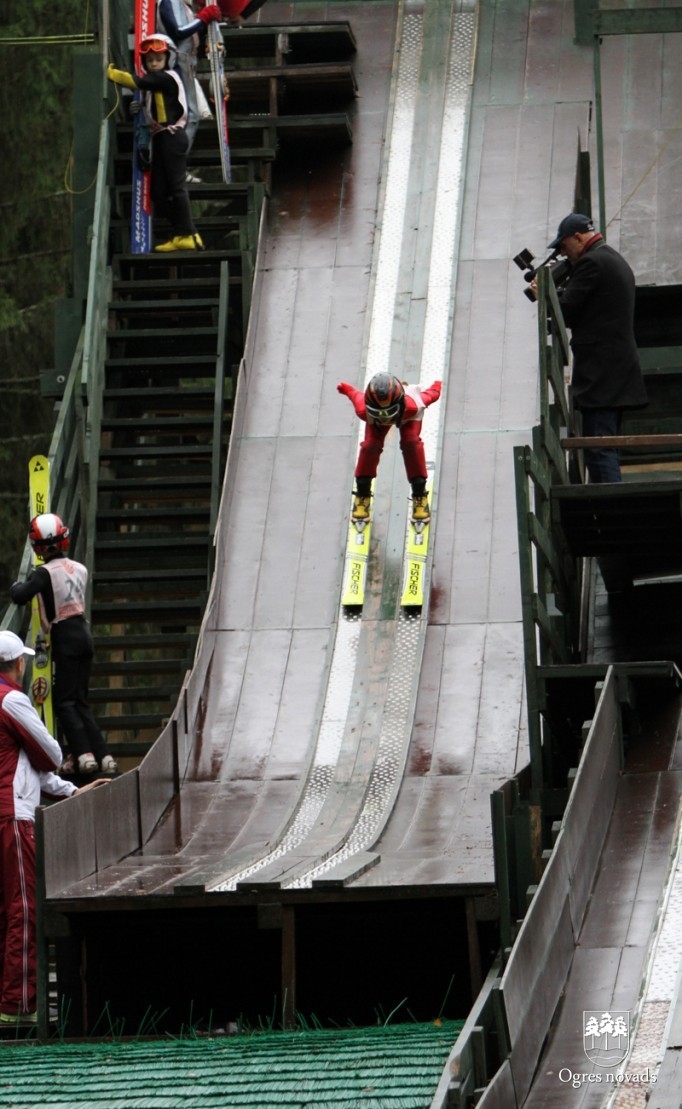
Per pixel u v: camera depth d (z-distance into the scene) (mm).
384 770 29625
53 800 31062
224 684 32062
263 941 25516
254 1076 19359
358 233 39906
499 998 18281
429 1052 19891
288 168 41844
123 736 61062
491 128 41469
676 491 27969
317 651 32344
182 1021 25406
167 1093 18938
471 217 39500
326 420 36250
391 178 40906
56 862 25016
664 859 22859
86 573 32531
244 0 43094
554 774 29594
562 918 20938
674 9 36750
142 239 39625
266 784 29828
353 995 25203
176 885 24266
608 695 25250
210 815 29125
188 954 25625
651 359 36344
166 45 39312
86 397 36906
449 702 30859
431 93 42719
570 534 30609
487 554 33219
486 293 37844
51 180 68625
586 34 43156
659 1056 18781
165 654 61062
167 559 36719
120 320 40531
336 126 41062
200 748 30891
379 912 24188
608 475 30203
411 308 37844
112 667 35906
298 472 35438
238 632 32969
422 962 25109
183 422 37562
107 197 39531
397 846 26891
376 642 32250
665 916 21453
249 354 37500
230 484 35344
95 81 41625
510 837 23828
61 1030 24391
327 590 33375
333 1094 18188
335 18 45125
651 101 42125
